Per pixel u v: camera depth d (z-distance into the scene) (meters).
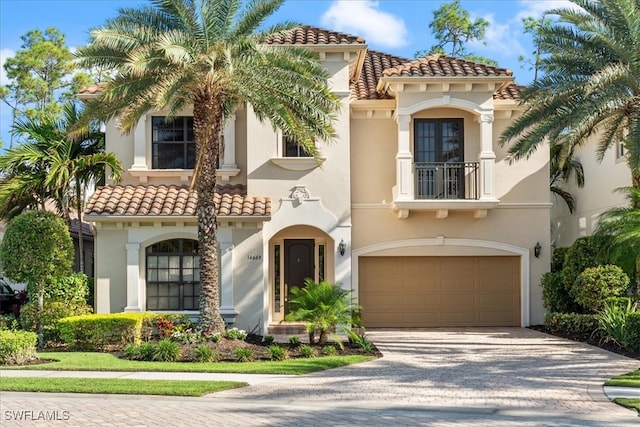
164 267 21.62
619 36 20.05
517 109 24.03
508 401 11.90
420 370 15.28
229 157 23.02
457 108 23.58
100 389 12.41
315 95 17.91
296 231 23.36
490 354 17.80
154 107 18.08
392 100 23.58
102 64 18.00
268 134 22.31
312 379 14.08
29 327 18.98
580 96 20.72
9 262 18.61
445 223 23.91
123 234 21.28
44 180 21.66
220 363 15.98
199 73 16.95
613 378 14.00
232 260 21.23
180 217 20.70
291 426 10.03
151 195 21.77
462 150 23.84
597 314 20.73
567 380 13.92
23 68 35.78
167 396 12.21
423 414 10.99
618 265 21.34
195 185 18.62
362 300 24.12
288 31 18.55
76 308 19.84
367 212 23.86
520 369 15.36
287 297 23.31
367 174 23.92
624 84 19.78
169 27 18.27
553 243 32.72
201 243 18.28
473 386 13.31
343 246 22.08
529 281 23.98
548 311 23.05
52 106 34.88
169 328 18.88
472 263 24.34
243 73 17.30
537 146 22.89
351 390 12.90
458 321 24.23
